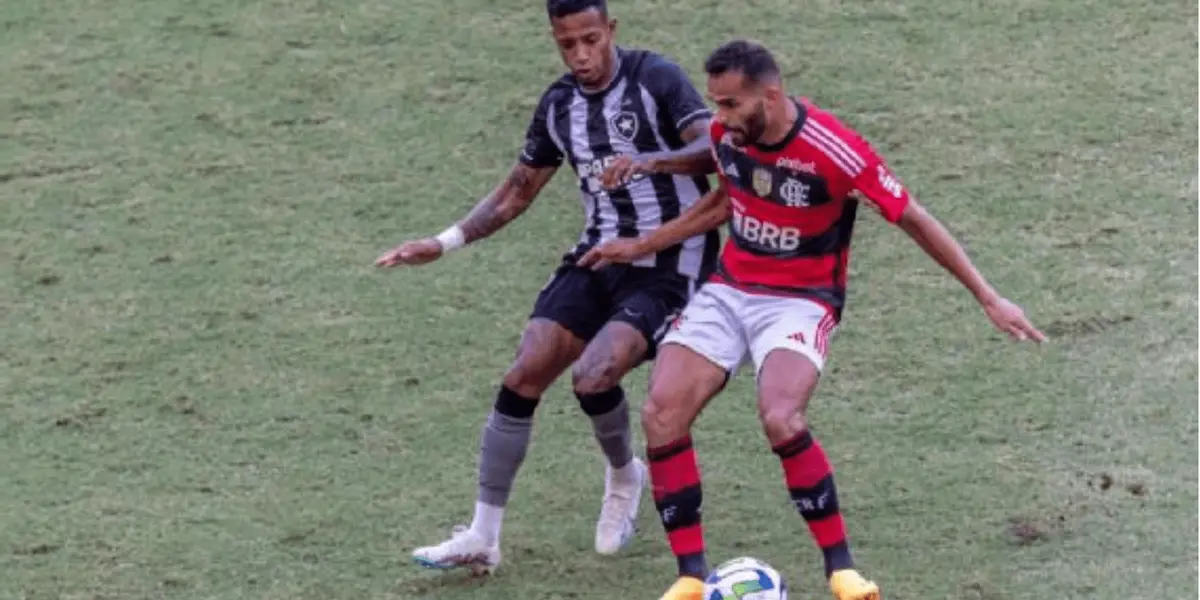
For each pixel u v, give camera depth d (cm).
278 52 3966
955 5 4016
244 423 2883
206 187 3559
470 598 2450
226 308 3198
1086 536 2508
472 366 3014
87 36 4056
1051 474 2656
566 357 2442
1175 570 2419
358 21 4059
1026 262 3216
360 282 3256
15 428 2886
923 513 2584
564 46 2384
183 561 2545
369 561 2538
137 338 3123
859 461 2716
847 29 3938
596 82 2414
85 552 2572
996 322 2209
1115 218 3328
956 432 2777
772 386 2230
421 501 2673
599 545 2547
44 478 2755
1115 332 3008
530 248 3344
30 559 2558
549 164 2519
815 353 2261
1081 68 3784
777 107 2197
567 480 2723
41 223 3472
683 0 4047
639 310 2392
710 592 2202
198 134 3722
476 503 2531
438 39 3984
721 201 2370
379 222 3422
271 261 3328
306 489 2711
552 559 2536
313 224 3431
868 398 2878
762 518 2606
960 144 3566
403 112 3759
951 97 3706
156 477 2753
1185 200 3366
